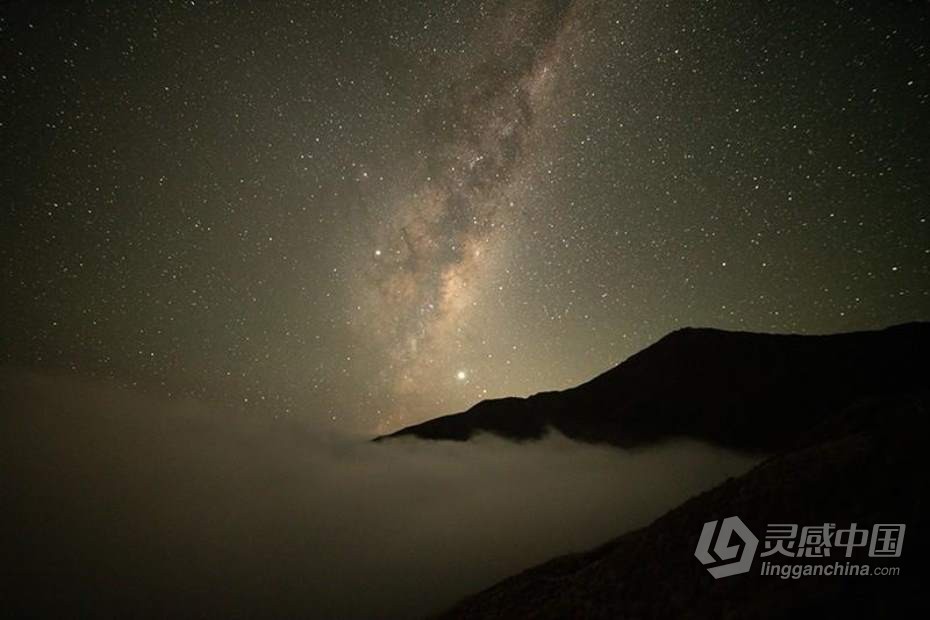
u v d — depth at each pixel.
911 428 9.81
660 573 9.85
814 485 9.74
